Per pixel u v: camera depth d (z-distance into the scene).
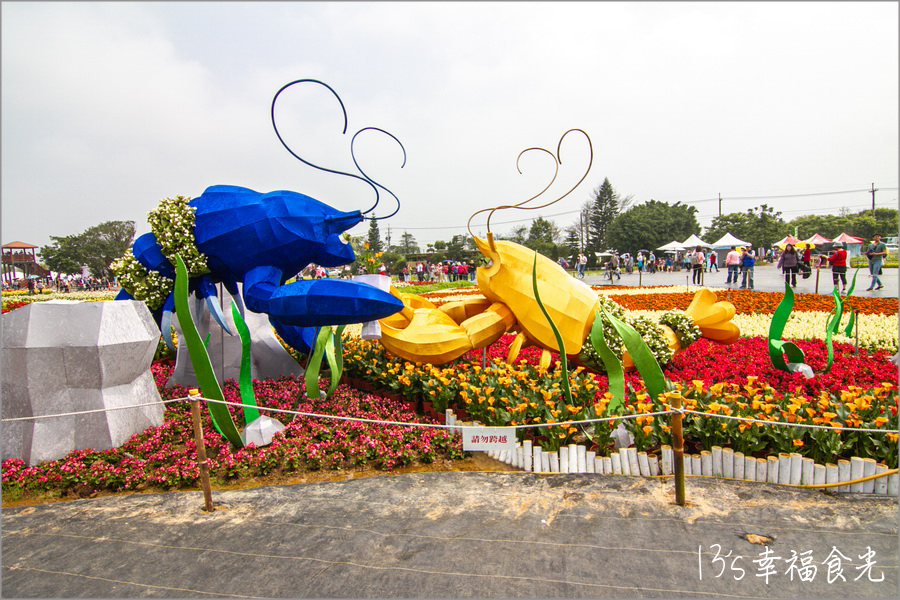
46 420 5.36
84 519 4.34
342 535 3.98
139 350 5.89
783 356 6.98
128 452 5.42
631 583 3.31
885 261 29.23
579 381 6.25
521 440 5.27
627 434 5.04
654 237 57.16
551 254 51.38
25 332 5.34
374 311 5.37
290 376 7.86
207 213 6.32
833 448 4.42
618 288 20.81
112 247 38.25
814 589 3.21
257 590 3.38
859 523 3.88
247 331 5.90
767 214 56.16
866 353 8.41
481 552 3.69
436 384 6.32
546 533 3.90
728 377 7.18
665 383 5.38
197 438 4.39
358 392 7.15
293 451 5.23
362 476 5.06
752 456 4.71
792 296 6.91
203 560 3.72
